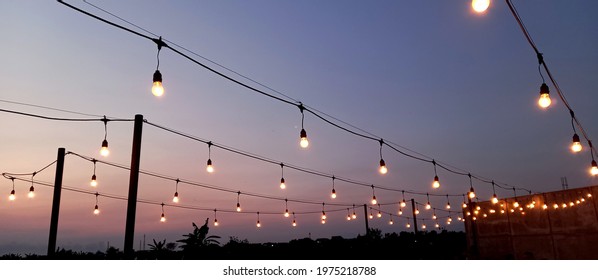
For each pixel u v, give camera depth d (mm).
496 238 23969
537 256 21891
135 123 8914
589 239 20000
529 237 22406
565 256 20781
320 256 22578
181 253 19844
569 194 21062
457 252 27281
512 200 23484
